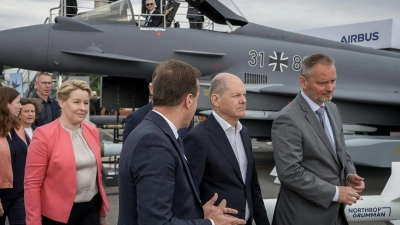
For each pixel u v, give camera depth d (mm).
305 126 2904
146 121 2082
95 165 3131
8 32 7992
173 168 1957
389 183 3902
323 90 2896
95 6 9469
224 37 8789
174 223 1881
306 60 2980
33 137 2994
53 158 2934
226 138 2785
